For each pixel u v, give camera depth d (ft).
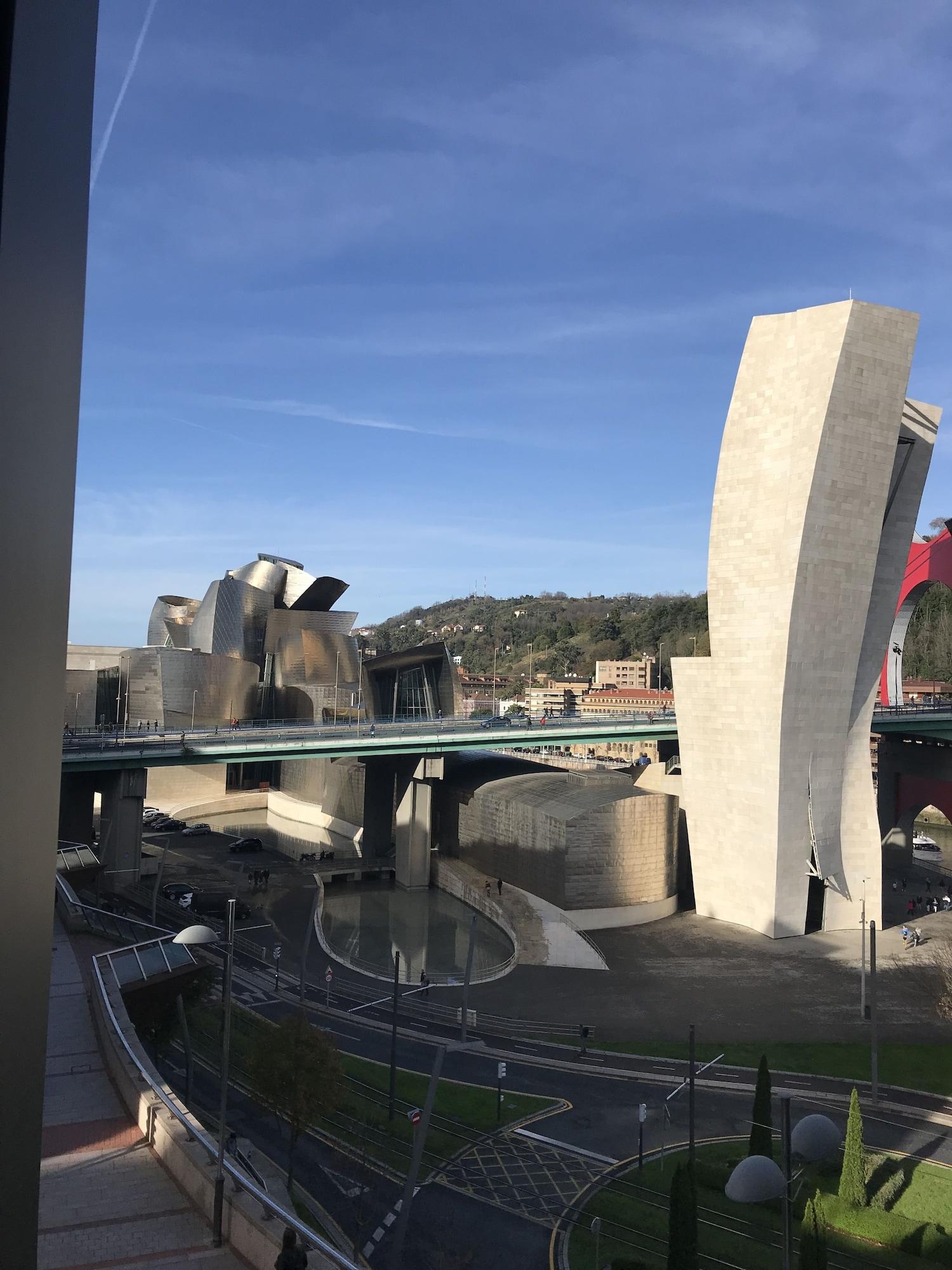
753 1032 173.58
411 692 375.25
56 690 15.07
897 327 237.66
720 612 262.47
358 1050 155.63
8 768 13.65
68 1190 65.10
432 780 305.53
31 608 14.17
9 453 13.33
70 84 15.23
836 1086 148.36
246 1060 114.62
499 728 303.48
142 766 241.35
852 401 238.07
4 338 13.02
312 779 426.10
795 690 249.96
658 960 223.30
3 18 13.16
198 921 218.38
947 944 242.17
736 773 260.62
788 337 243.40
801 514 241.55
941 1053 163.63
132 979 106.22
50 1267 55.83
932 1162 123.24
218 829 401.49
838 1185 116.47
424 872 299.99
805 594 245.45
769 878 251.80
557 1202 109.81
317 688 433.07
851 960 226.17
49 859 14.94
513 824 280.31
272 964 201.46
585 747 600.39
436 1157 119.75
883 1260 100.68
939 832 462.60
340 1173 113.29
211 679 381.60
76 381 15.60
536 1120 132.46
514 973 208.23
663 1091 144.66
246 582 475.72
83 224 15.81
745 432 253.65
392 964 214.48
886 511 265.95
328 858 326.65
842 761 262.26
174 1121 70.69
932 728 320.50
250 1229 57.62
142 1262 57.06
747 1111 137.80
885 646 269.85
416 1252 98.22
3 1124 13.70
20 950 14.10
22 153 13.48
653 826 264.11
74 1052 91.50
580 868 253.03
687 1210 85.97
